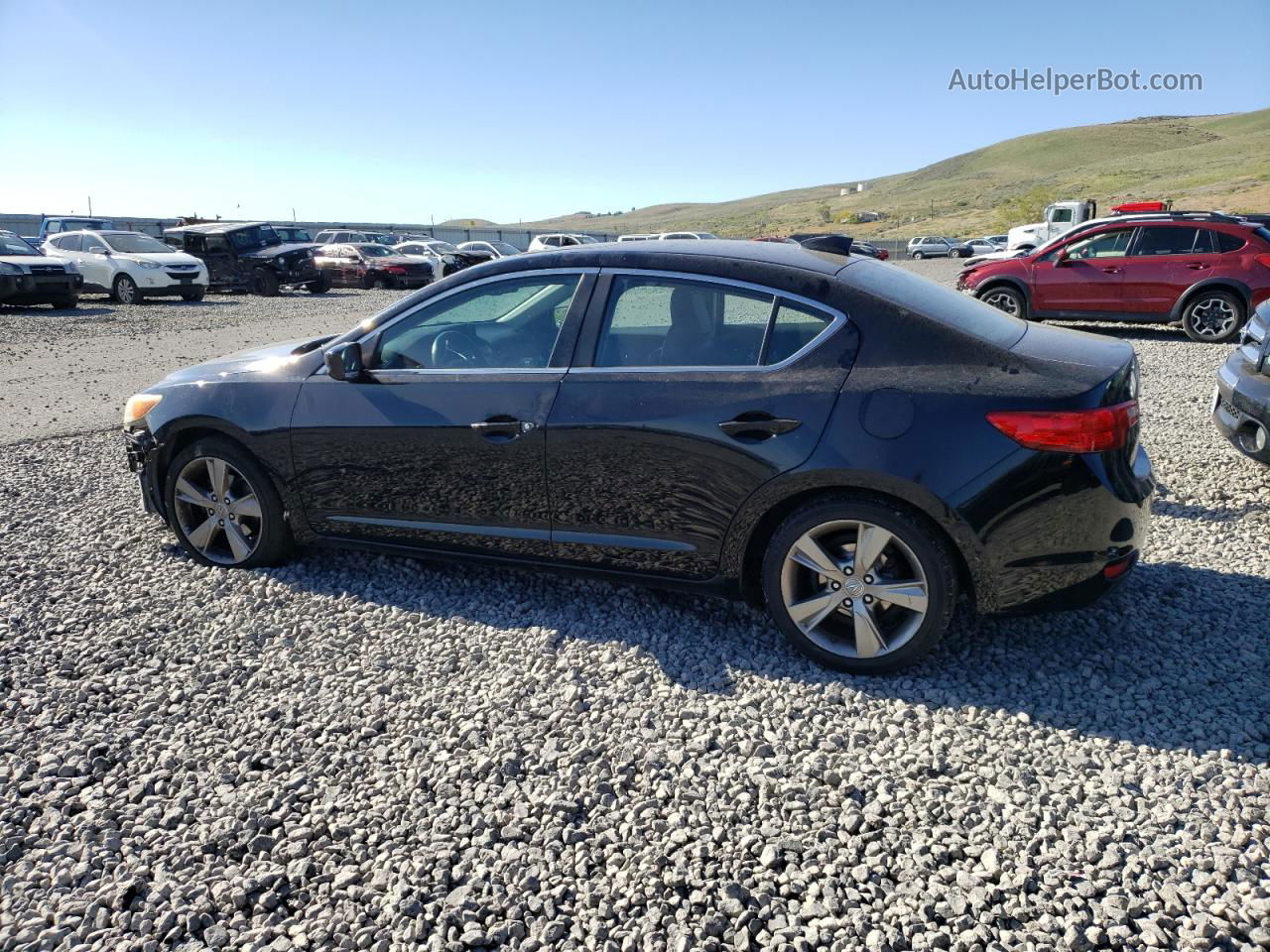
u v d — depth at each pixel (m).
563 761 2.93
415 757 2.98
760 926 2.27
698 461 3.44
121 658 3.63
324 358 4.20
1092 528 3.13
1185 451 6.30
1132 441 3.26
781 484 3.31
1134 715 3.11
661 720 3.16
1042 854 2.48
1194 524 4.92
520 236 58.12
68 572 4.48
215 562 4.54
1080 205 27.81
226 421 4.26
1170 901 2.28
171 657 3.64
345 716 3.21
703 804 2.72
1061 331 3.72
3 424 7.98
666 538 3.60
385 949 2.22
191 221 41.62
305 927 2.28
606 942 2.23
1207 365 10.11
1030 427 3.05
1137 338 12.75
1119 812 2.62
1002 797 2.71
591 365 3.67
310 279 24.64
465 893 2.37
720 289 3.54
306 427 4.12
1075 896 2.32
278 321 17.22
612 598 4.11
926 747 2.97
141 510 5.41
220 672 3.52
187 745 3.05
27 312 18.91
